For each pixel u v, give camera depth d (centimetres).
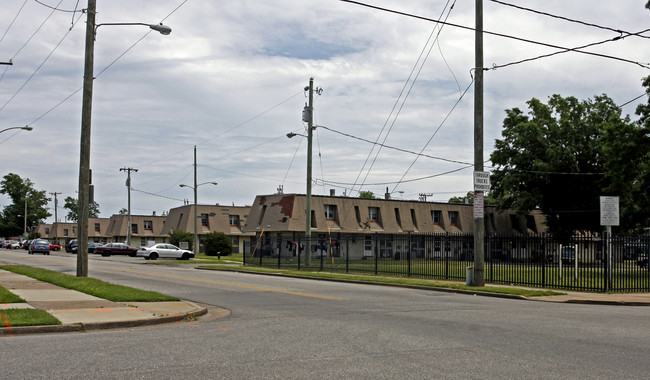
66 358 806
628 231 5000
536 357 851
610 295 2048
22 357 810
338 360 814
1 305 1356
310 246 4181
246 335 1037
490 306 1619
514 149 5325
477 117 2242
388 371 748
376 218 5678
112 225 9456
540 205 5350
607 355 874
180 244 6075
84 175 2231
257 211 5734
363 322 1220
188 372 728
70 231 11450
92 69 2236
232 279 2661
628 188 3669
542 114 5253
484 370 760
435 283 2417
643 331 1138
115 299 1532
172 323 1218
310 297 1820
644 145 3303
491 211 6091
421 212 5878
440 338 1013
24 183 12788
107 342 949
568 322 1262
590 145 5012
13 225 12450
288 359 818
